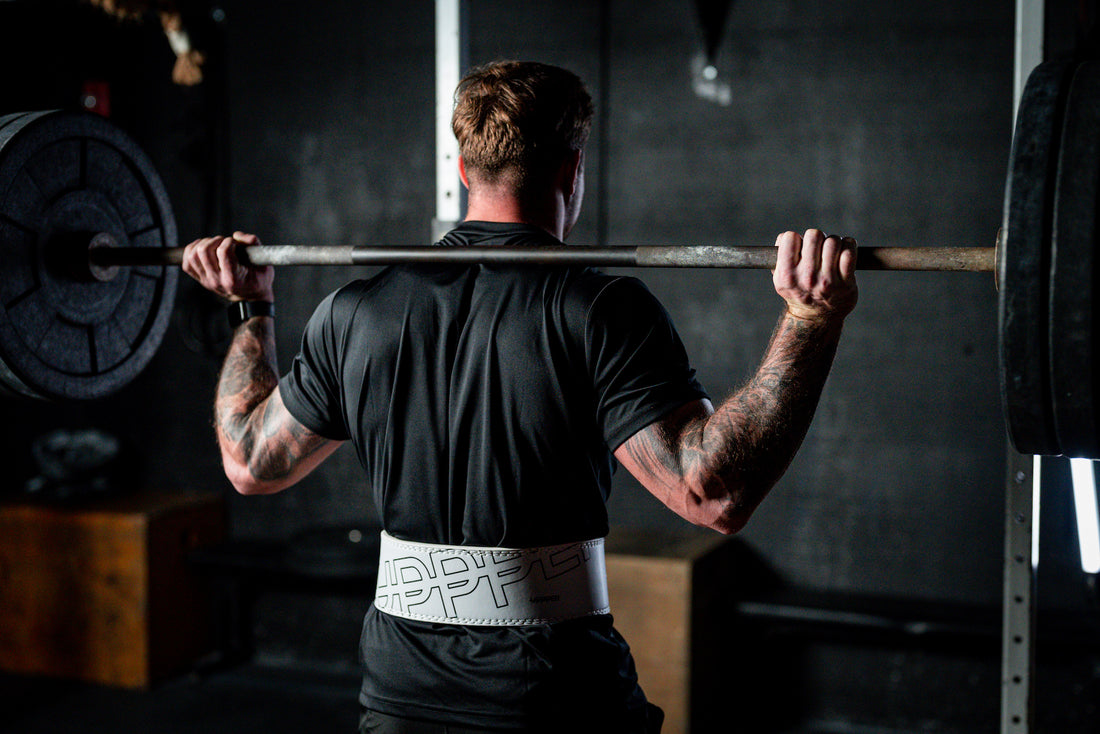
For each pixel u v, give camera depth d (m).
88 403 4.36
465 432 1.28
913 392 3.42
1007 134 3.26
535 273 1.30
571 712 1.26
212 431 4.20
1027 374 1.22
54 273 1.71
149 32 4.16
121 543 3.79
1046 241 1.18
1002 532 3.36
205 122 4.12
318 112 4.01
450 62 2.18
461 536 1.29
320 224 4.04
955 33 3.29
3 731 3.44
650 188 3.63
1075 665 3.22
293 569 3.72
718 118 3.54
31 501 4.00
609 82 3.65
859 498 3.50
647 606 3.17
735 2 3.49
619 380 1.24
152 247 1.75
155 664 3.83
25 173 1.63
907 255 1.35
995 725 3.34
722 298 3.58
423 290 1.33
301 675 4.03
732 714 3.60
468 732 1.27
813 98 3.44
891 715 3.46
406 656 1.30
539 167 1.37
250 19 4.07
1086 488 2.68
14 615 3.93
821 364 1.22
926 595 3.44
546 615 1.28
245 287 1.60
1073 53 2.82
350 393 1.35
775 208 3.50
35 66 4.23
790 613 3.34
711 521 1.23
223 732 3.48
